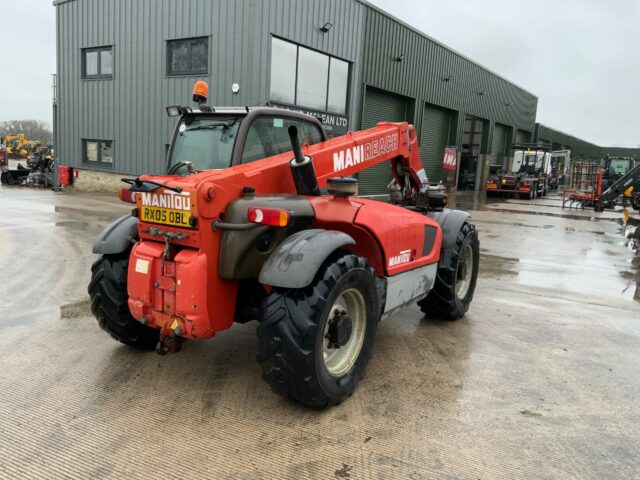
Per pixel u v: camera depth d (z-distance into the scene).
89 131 17.39
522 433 2.95
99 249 3.54
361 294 3.29
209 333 2.96
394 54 19.39
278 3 13.48
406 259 3.98
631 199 19.89
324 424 2.96
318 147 3.85
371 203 3.94
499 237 11.21
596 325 5.09
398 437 2.84
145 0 15.04
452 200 22.16
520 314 5.38
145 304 3.05
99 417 2.96
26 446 2.66
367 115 19.19
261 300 3.28
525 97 36.78
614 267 8.30
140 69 15.59
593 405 3.33
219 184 2.86
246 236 2.91
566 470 2.60
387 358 4.00
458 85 25.45
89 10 16.53
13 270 6.39
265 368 2.91
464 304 5.11
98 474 2.45
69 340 4.13
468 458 2.67
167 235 2.91
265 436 2.81
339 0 15.64
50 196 15.65
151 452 2.63
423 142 24.03
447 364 3.92
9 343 4.04
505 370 3.86
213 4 13.62
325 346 3.13
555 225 13.98
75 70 17.38
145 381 3.44
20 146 39.94
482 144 31.12
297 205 3.09
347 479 2.45
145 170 16.11
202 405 3.14
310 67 15.08
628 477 2.57
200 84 3.58
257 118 3.51
